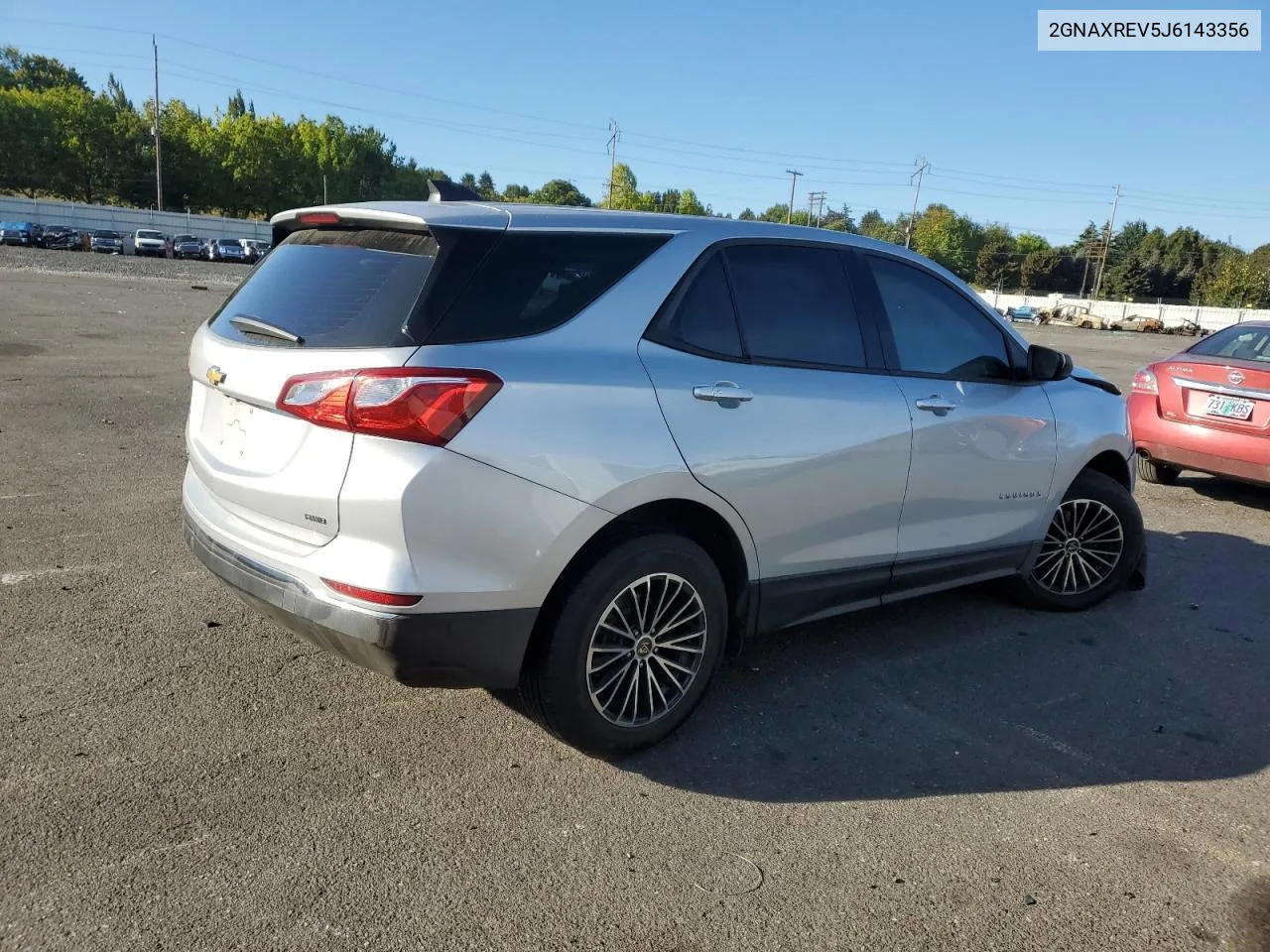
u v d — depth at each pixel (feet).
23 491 19.48
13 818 8.70
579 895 8.16
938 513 13.24
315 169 294.66
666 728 10.74
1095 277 362.74
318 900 7.89
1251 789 10.51
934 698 12.48
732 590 11.42
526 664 9.88
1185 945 7.91
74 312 58.49
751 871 8.64
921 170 312.91
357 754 10.28
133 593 14.30
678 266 10.69
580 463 9.33
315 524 8.98
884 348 12.67
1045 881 8.70
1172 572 18.65
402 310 8.97
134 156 269.23
